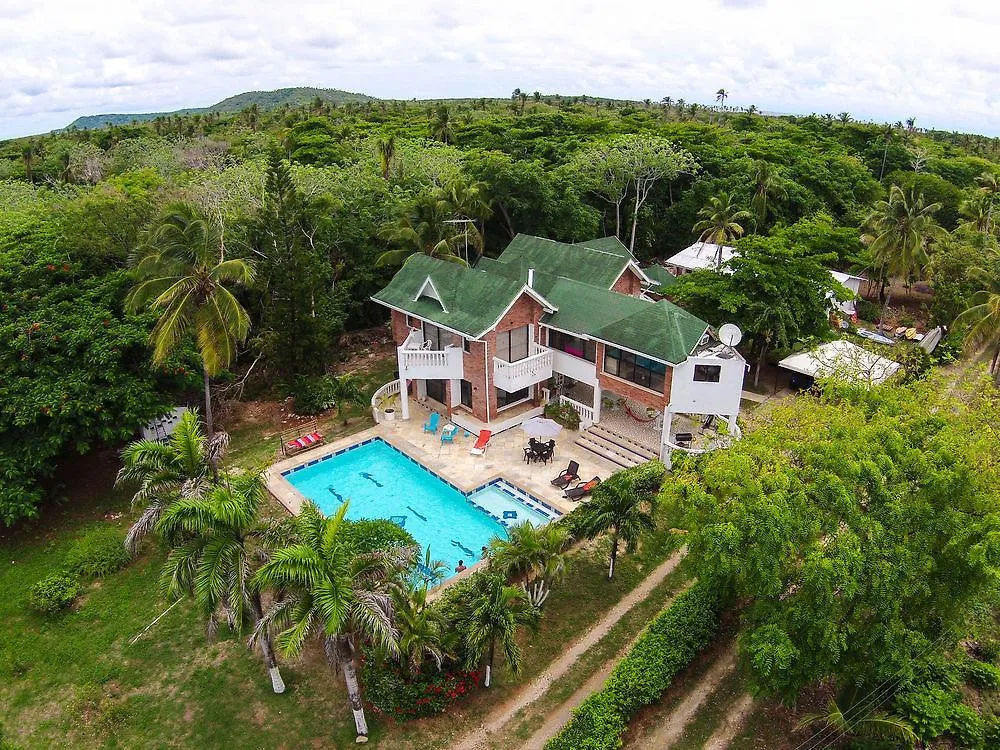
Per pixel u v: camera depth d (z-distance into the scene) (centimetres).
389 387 4294
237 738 2059
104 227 3906
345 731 2077
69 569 2758
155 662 2344
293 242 4069
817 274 4300
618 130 9862
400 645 1916
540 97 17588
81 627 2503
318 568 1736
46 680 2281
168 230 3441
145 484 2020
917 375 3778
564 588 2698
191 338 3659
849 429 2067
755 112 15412
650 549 2923
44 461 3014
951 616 1961
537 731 2083
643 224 7588
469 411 4028
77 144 9750
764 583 1869
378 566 1992
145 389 3234
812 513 1859
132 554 2817
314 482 3462
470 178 6197
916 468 1900
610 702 2036
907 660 1850
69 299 3462
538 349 3978
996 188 8575
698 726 2120
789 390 4475
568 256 4656
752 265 4172
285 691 2214
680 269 6731
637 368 3506
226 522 1848
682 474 2228
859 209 8069
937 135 16975
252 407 4225
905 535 1850
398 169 6594
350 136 9275
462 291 3941
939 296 5194
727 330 3291
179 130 11306
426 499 3325
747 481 1936
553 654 2383
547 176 6519
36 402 2912
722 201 6794
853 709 2055
